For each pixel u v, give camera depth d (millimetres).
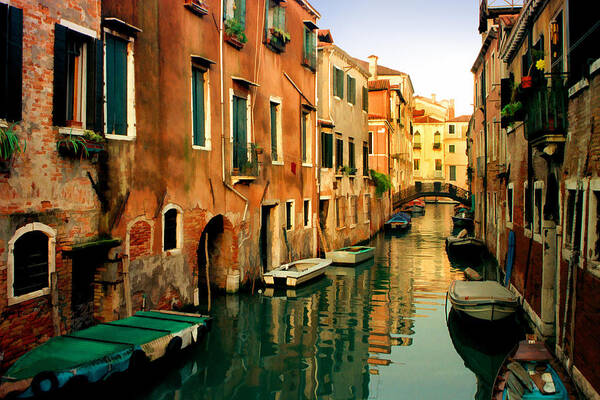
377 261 19859
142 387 7332
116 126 8367
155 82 9297
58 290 7188
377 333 10484
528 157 10516
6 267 6371
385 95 31422
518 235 12188
